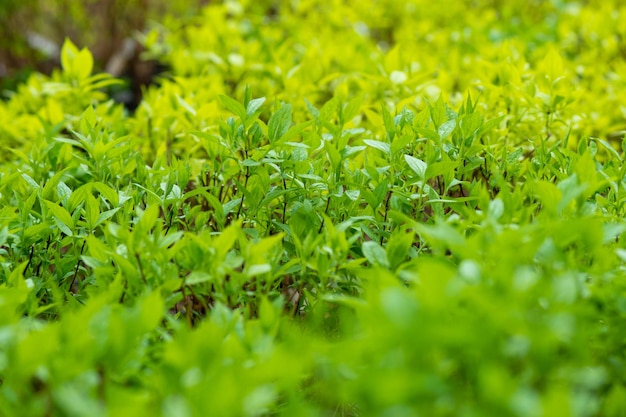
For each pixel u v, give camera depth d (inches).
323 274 41.0
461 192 51.5
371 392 31.6
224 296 40.3
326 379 36.3
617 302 36.3
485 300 31.7
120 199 47.0
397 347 31.8
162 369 33.2
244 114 46.3
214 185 51.4
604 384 37.0
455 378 34.3
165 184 48.9
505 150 50.1
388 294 31.5
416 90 64.7
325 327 43.3
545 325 31.7
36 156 55.6
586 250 39.4
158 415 31.9
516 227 38.6
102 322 34.7
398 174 48.1
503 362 32.3
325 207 47.8
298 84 68.7
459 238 35.5
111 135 54.6
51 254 47.5
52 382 33.0
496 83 65.2
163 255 40.4
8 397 33.1
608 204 44.0
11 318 36.0
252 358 34.8
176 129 64.6
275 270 42.3
